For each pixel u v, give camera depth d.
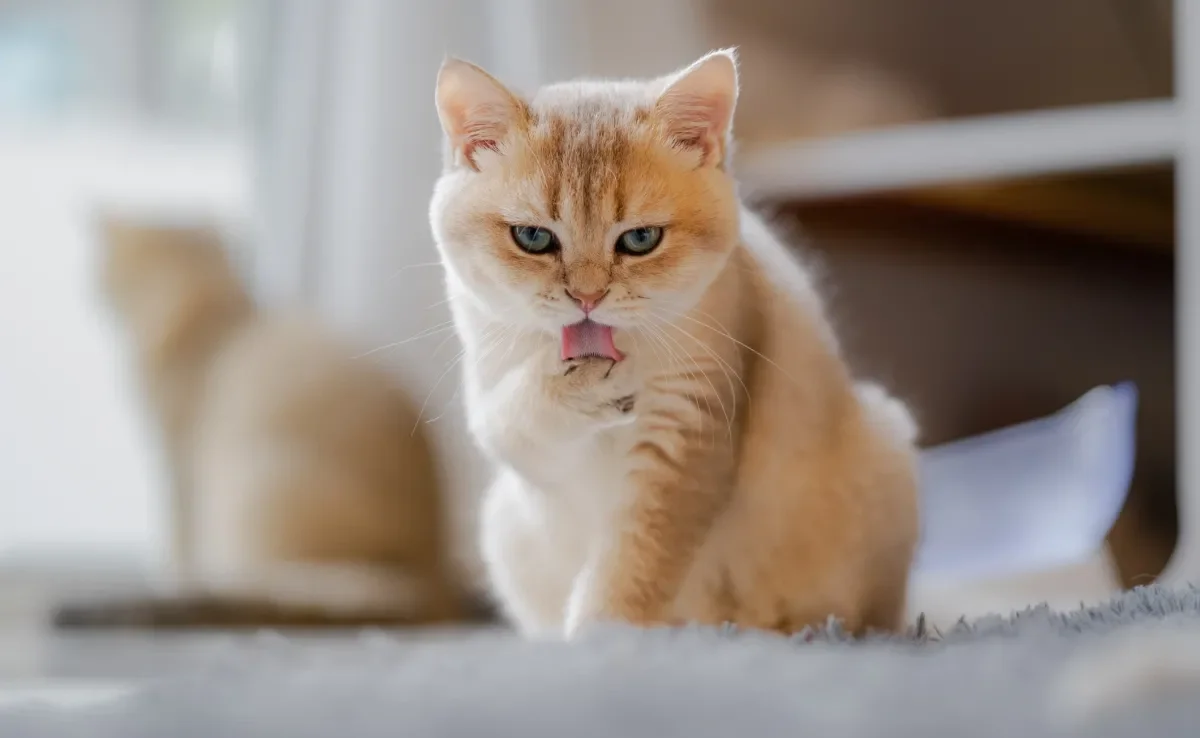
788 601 1.09
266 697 0.87
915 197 1.46
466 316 1.07
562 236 1.03
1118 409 1.39
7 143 1.49
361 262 1.50
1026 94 1.48
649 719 0.83
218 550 1.45
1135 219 1.41
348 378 1.47
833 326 1.26
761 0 1.51
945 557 1.37
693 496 1.05
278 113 1.54
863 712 0.83
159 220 1.53
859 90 1.51
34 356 1.48
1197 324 1.32
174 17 1.53
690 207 1.04
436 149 1.50
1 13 1.49
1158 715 0.79
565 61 1.48
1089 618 0.96
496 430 1.05
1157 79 1.45
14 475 1.47
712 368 1.05
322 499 1.43
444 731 0.83
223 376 1.48
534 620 1.12
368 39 1.51
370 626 1.39
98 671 1.21
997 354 1.46
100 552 1.48
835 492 1.09
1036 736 0.80
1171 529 1.39
